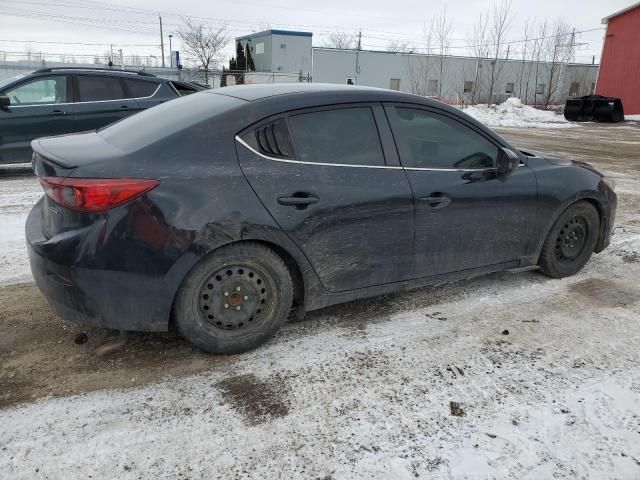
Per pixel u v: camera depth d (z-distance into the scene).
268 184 2.71
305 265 2.89
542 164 3.80
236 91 3.14
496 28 34.97
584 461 2.13
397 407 2.47
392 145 3.12
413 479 2.03
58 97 7.45
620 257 4.69
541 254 3.94
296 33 39.38
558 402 2.52
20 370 2.72
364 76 40.22
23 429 2.27
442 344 3.07
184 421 2.36
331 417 2.40
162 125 2.81
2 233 4.92
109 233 2.44
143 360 2.84
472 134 3.44
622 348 3.05
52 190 2.50
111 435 2.25
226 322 2.80
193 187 2.55
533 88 42.03
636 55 26.75
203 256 2.60
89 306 2.54
